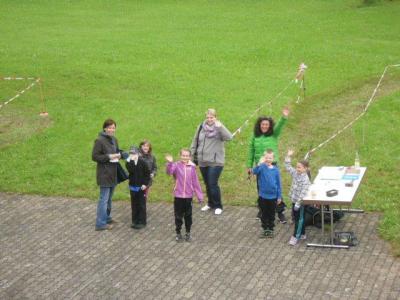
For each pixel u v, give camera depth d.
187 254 12.35
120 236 13.21
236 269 11.72
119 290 11.20
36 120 20.45
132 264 12.06
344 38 30.78
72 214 14.35
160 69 25.91
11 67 26.00
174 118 20.22
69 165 16.94
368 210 13.88
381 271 11.42
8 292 11.27
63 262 12.24
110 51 28.70
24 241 13.15
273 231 12.95
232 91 23.06
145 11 38.59
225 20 35.62
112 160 13.14
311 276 11.37
